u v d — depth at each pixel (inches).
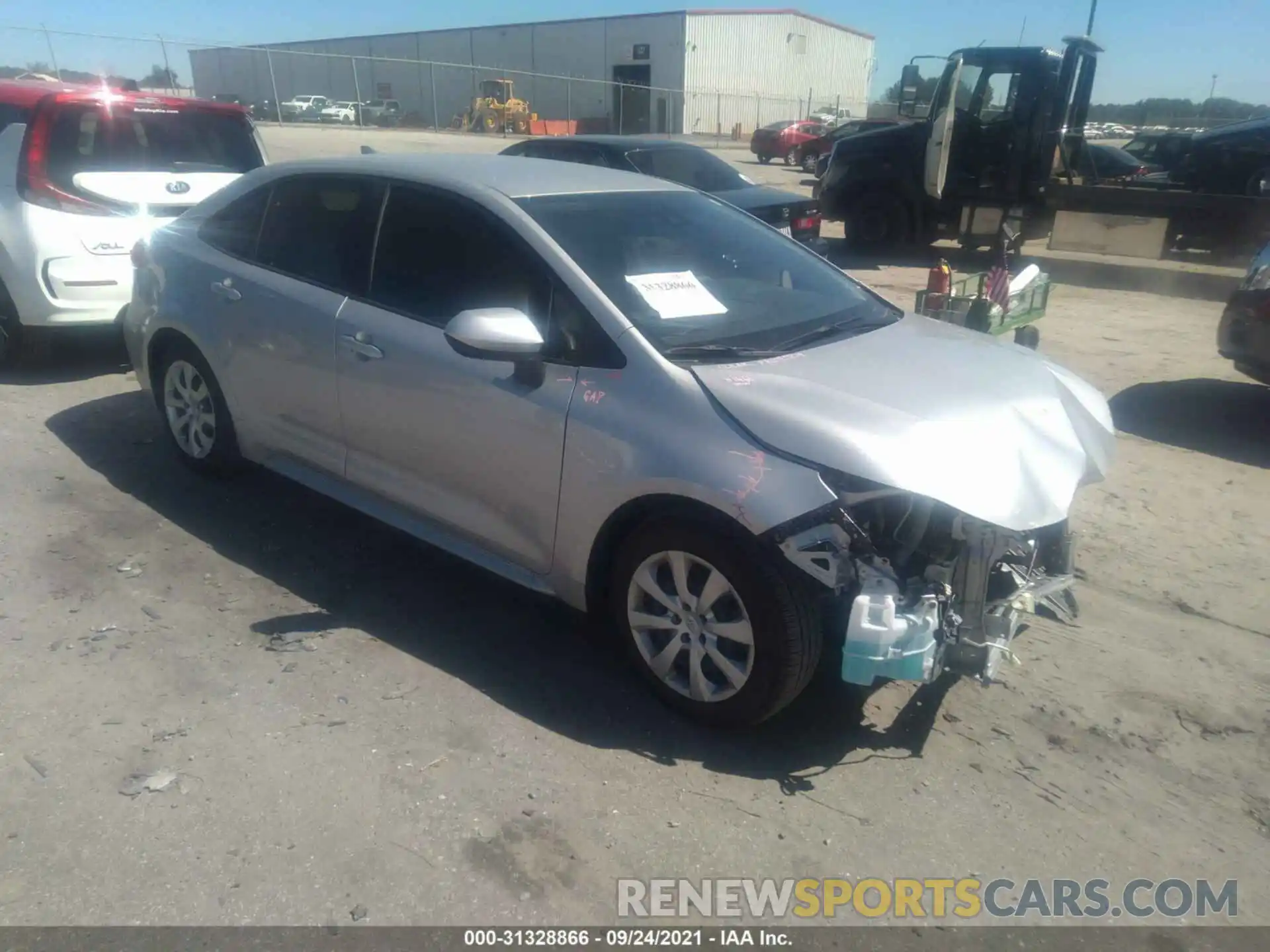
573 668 142.7
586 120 1786.4
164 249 194.5
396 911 99.6
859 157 558.9
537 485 135.0
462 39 2079.2
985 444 120.9
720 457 117.6
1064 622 160.9
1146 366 326.6
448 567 170.6
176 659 139.7
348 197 164.1
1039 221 525.3
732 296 147.9
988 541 117.6
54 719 125.8
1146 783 124.1
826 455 113.7
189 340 189.5
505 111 1568.7
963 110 520.1
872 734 131.0
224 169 272.1
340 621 151.8
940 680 143.3
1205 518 203.5
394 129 1459.2
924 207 550.0
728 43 1951.3
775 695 120.7
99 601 153.9
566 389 131.2
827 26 2273.6
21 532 174.9
